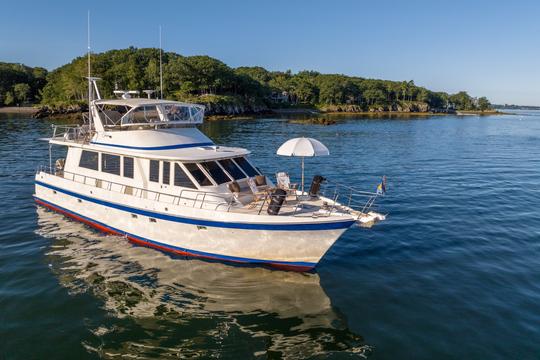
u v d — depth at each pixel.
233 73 122.62
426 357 7.90
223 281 10.95
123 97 16.17
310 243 10.80
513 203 19.36
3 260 12.05
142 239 13.11
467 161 33.78
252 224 10.80
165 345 8.26
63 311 9.40
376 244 13.70
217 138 48.53
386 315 9.38
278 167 29.00
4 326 8.76
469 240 14.20
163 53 134.12
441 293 10.39
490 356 7.91
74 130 16.17
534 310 9.59
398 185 23.42
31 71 141.12
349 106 157.50
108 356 7.89
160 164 12.71
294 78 176.12
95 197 13.95
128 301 9.91
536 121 126.19
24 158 30.50
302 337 8.56
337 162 32.03
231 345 8.28
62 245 13.19
